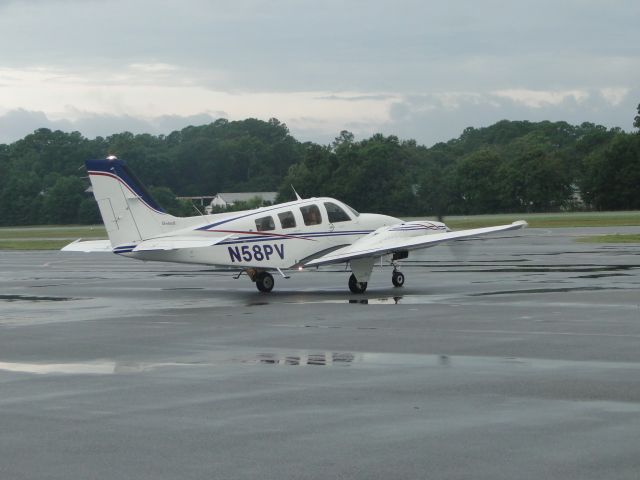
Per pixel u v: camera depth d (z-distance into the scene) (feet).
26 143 633.20
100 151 613.52
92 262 172.96
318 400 41.52
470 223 312.50
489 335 60.44
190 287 107.14
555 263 128.36
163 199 469.98
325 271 125.39
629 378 45.14
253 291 99.04
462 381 45.14
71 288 109.81
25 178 521.24
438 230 97.86
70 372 50.24
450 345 56.54
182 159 623.36
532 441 33.81
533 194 408.05
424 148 584.40
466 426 36.24
